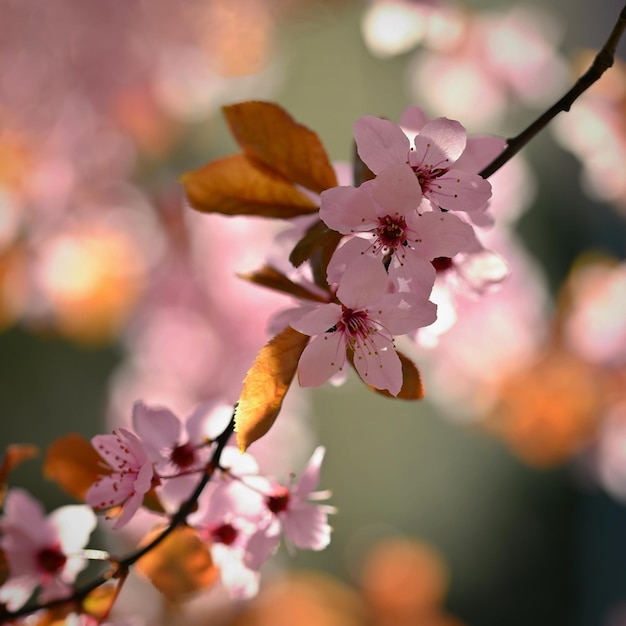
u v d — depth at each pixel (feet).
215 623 3.41
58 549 1.85
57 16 3.41
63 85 3.49
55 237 3.58
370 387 1.73
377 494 5.26
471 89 3.35
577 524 5.33
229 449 1.77
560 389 3.36
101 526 3.20
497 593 5.37
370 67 4.47
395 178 1.66
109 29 3.45
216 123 3.96
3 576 1.84
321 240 1.70
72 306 3.62
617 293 3.31
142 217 3.62
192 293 3.60
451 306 1.80
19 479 4.59
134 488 1.73
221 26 3.52
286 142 1.77
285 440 3.56
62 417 4.72
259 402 1.69
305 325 1.68
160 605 3.06
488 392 3.39
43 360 4.70
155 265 3.61
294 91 4.58
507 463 5.38
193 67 3.60
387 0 2.77
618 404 3.36
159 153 3.69
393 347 1.68
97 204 3.61
